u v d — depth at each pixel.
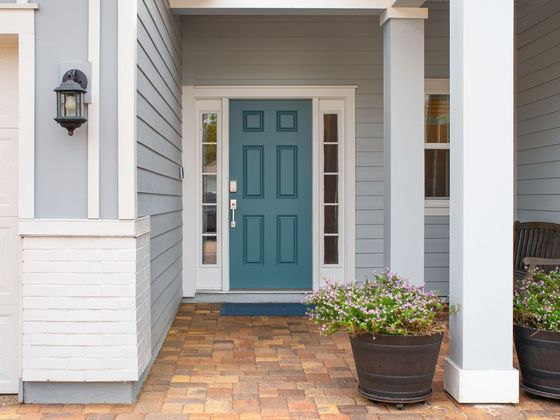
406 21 4.79
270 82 6.23
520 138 6.12
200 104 6.29
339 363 4.21
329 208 6.34
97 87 3.36
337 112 6.32
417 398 3.37
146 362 3.73
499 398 3.41
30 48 3.37
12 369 3.57
